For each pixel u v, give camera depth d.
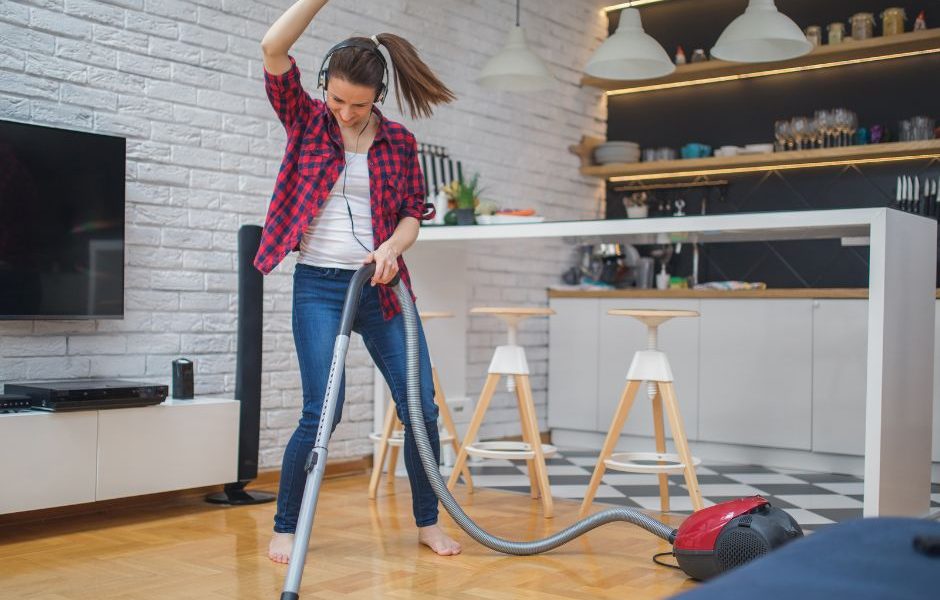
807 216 3.10
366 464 4.49
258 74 4.07
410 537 2.98
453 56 5.00
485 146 5.21
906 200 5.09
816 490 4.14
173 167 3.75
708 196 5.80
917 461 3.29
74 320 3.43
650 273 5.63
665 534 2.56
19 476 2.97
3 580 2.48
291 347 4.20
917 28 5.02
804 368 4.73
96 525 3.21
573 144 5.87
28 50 3.32
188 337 3.80
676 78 5.82
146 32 3.67
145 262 3.67
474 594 2.34
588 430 5.48
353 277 2.34
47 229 3.29
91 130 3.45
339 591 2.35
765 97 5.68
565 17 5.79
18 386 3.15
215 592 2.34
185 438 3.42
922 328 3.32
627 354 5.31
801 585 0.87
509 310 3.55
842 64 5.43
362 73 2.38
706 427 5.02
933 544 0.95
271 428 4.10
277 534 2.71
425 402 2.73
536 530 3.15
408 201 2.72
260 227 3.69
